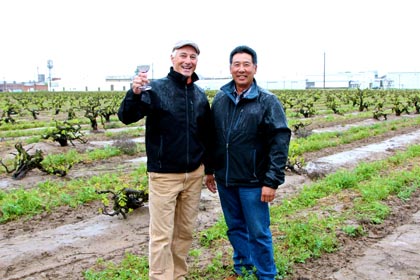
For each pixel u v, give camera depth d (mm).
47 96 64125
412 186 9273
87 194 9086
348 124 23250
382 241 6445
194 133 4500
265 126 4535
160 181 4453
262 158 4621
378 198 8375
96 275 5477
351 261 5762
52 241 6895
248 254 5094
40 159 11438
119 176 11273
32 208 8359
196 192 4723
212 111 4785
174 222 4797
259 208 4664
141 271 5539
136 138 18703
